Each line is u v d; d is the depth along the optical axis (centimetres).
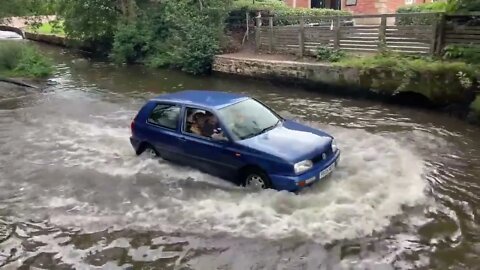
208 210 666
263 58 1720
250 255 559
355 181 731
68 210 697
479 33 1155
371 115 1160
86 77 1959
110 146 991
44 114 1316
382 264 530
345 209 645
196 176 780
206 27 2000
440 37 1234
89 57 2630
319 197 675
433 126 1044
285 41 1742
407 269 521
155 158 859
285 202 660
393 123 1081
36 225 656
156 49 2292
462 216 631
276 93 1485
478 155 856
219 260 554
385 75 1259
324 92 1448
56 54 2761
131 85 1753
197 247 581
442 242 570
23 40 3541
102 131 1114
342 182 727
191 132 777
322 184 718
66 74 2042
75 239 614
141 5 2506
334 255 550
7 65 1958
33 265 560
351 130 1038
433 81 1145
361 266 528
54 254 583
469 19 1175
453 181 743
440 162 825
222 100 797
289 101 1358
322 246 568
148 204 700
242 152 701
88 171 844
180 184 761
